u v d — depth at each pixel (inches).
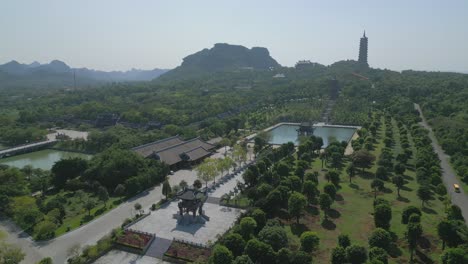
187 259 3555.6
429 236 3885.3
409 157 6879.9
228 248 3388.3
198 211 4576.8
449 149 7249.0
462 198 5054.1
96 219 4517.7
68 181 5625.0
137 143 7829.7
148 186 5669.3
